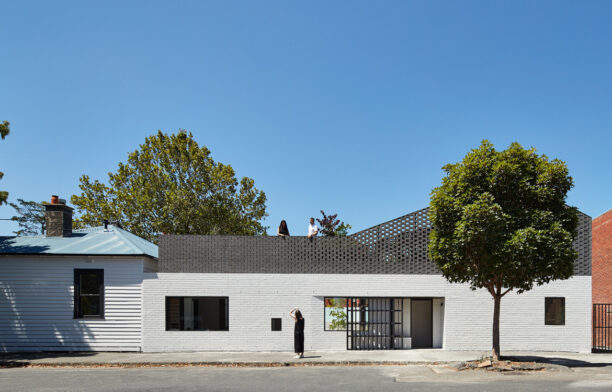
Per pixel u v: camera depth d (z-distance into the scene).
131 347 17.89
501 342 17.80
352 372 13.52
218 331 17.97
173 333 17.92
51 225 19.95
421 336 18.72
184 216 34.34
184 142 36.62
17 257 18.11
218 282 18.11
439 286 17.94
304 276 18.09
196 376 13.11
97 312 18.14
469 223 12.77
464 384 11.23
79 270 18.19
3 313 17.98
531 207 13.48
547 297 17.94
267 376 12.97
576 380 11.62
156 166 36.03
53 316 18.00
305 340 17.91
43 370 14.60
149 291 18.06
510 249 12.59
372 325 18.20
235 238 18.30
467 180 13.68
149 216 35.12
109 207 35.28
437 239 13.95
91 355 17.11
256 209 38.47
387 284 17.95
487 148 13.86
